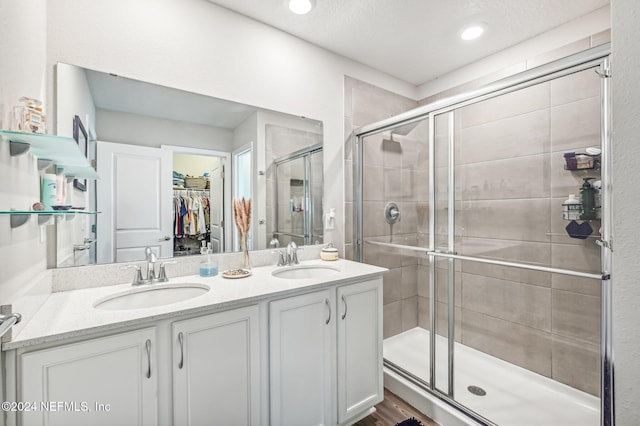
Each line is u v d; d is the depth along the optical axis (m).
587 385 1.72
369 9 1.79
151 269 1.46
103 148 1.44
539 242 1.73
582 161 1.50
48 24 1.29
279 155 2.00
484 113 1.91
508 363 2.05
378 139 2.42
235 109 1.82
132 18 1.49
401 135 2.28
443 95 2.63
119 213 1.48
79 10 1.36
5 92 0.86
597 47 1.26
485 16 1.85
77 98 1.36
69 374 0.91
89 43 1.38
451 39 2.10
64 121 1.32
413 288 2.36
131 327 1.02
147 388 1.04
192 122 1.68
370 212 2.43
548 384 1.87
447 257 2.03
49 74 1.29
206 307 1.15
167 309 1.09
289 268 1.86
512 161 1.83
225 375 1.21
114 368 0.98
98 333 0.96
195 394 1.14
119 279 1.45
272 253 1.95
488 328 2.15
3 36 0.84
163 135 1.60
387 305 2.47
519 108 1.75
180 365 1.10
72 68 1.34
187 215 1.67
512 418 1.63
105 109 1.44
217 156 1.76
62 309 1.09
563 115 1.55
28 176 1.01
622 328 0.60
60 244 1.32
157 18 1.56
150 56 1.54
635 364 0.58
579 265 1.55
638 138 0.58
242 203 1.82
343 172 2.33
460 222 2.03
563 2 1.72
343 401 1.60
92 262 1.40
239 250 1.82
